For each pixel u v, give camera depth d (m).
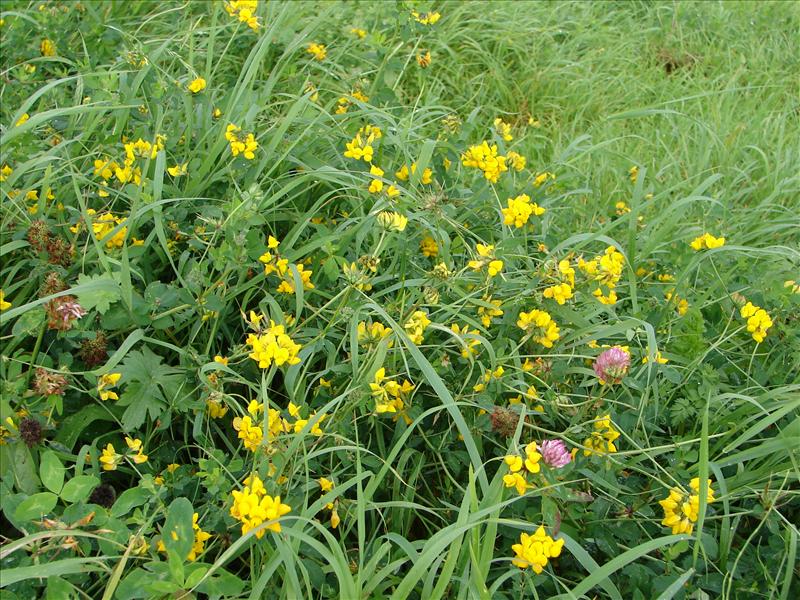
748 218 3.58
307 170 2.81
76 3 3.79
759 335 2.43
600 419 2.10
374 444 2.30
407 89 4.61
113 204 2.53
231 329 2.53
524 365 2.39
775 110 4.95
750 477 2.21
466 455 2.22
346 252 2.69
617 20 5.84
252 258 2.27
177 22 3.88
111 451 1.90
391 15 4.32
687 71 5.43
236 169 2.61
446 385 2.35
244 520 1.63
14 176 2.21
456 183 3.18
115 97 2.72
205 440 2.08
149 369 2.08
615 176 4.07
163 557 1.78
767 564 2.04
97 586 1.78
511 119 4.77
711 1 5.99
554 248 2.79
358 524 1.77
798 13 5.86
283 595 1.76
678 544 1.90
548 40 5.20
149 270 2.45
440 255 2.76
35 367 1.95
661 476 2.23
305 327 2.45
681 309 2.78
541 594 2.00
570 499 1.90
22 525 1.68
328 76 4.06
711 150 4.28
